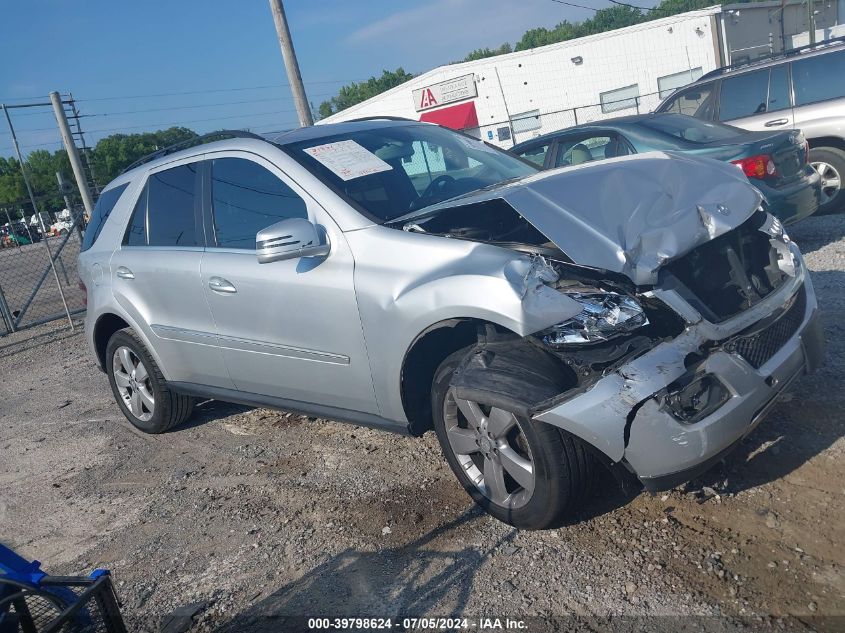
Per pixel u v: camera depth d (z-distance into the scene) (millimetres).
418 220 3939
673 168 4008
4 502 5137
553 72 30797
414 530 3760
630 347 3184
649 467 3092
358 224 4008
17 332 12445
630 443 3070
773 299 3527
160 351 5328
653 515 3467
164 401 5594
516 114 31641
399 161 4645
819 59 9055
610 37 29688
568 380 3268
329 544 3797
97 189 16281
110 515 4617
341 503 4180
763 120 9438
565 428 3113
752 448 3854
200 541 4086
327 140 4730
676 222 3408
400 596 3279
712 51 28516
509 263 3332
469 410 3535
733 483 3588
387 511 3992
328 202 4152
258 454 5102
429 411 4039
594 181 3820
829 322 5387
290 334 4312
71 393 7785
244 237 4617
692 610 2844
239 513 4305
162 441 5727
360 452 4801
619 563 3189
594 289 3281
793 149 7629
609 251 3285
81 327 11758
